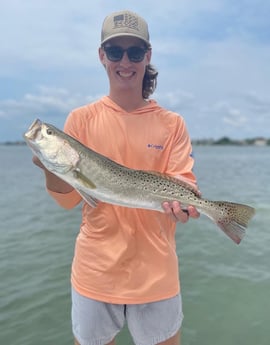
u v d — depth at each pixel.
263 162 16.05
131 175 0.93
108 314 0.97
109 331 0.99
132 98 1.00
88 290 0.96
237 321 1.62
